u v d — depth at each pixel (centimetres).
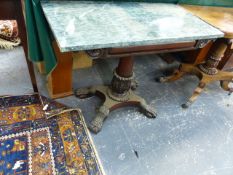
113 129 144
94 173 119
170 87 191
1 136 125
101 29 93
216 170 134
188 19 122
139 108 162
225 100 190
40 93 156
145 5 127
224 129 162
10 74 168
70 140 131
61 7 103
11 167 113
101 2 116
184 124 159
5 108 140
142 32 97
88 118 148
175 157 136
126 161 128
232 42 160
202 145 147
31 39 108
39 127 134
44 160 119
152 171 126
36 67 178
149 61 217
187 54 219
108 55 97
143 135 145
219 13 146
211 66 180
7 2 100
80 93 158
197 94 177
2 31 191
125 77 144
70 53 134
